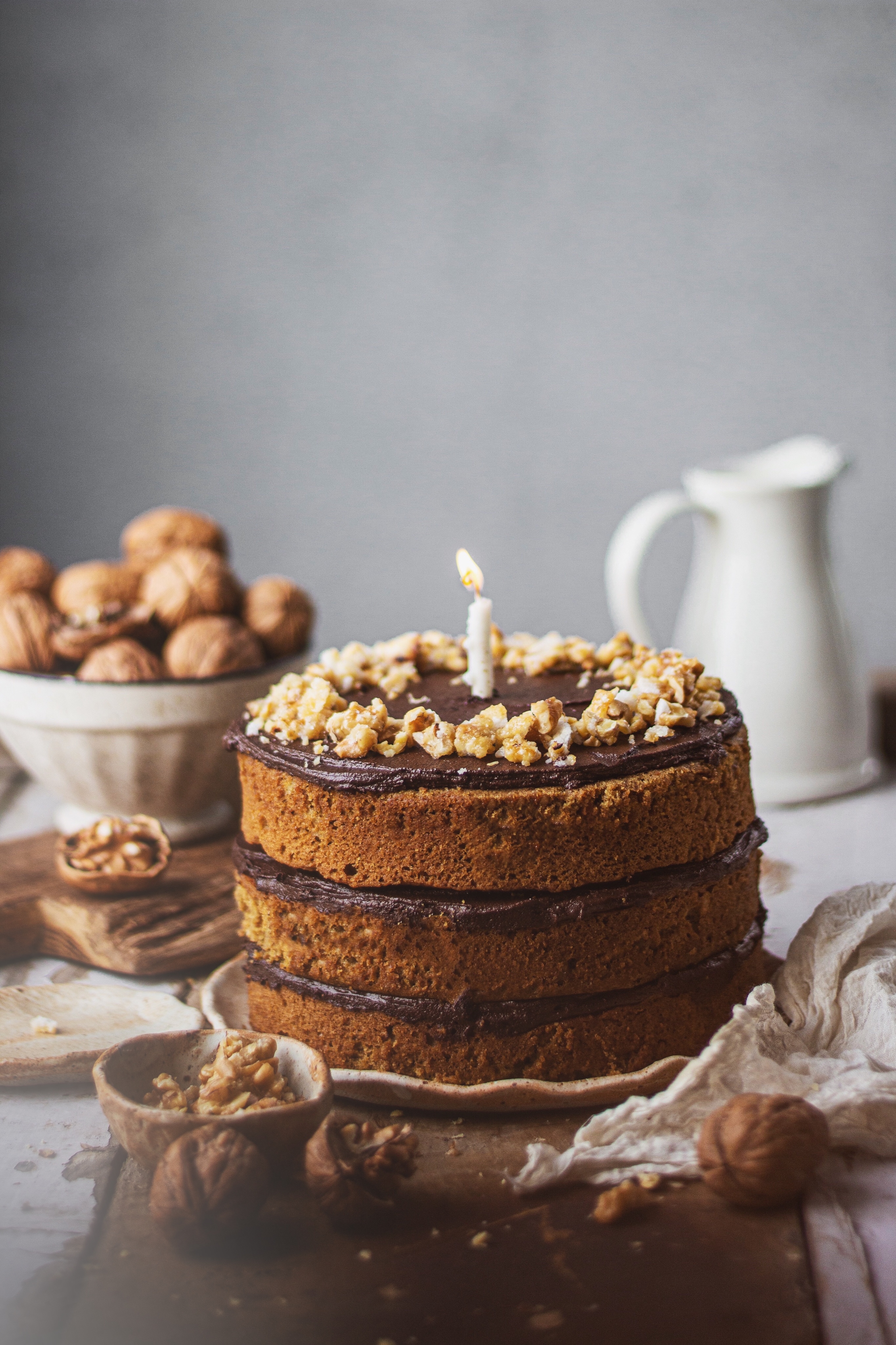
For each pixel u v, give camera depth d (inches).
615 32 59.6
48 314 62.9
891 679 45.7
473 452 64.2
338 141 61.6
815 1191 26.6
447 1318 24.7
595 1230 26.1
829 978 29.3
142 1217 26.6
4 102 61.1
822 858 37.5
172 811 38.3
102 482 64.7
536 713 28.8
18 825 41.3
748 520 40.3
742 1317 24.7
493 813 27.9
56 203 62.0
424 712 29.2
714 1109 27.2
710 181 60.3
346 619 66.5
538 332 62.7
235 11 60.6
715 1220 26.2
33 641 37.3
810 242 60.2
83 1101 29.4
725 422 62.4
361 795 28.2
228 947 33.5
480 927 28.0
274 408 64.2
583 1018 28.4
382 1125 28.3
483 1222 26.3
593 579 64.9
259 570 65.9
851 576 63.1
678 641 42.4
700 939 28.9
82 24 60.5
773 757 40.8
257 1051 27.8
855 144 59.1
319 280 62.8
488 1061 28.4
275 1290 25.2
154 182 61.9
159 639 38.2
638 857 28.3
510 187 61.5
